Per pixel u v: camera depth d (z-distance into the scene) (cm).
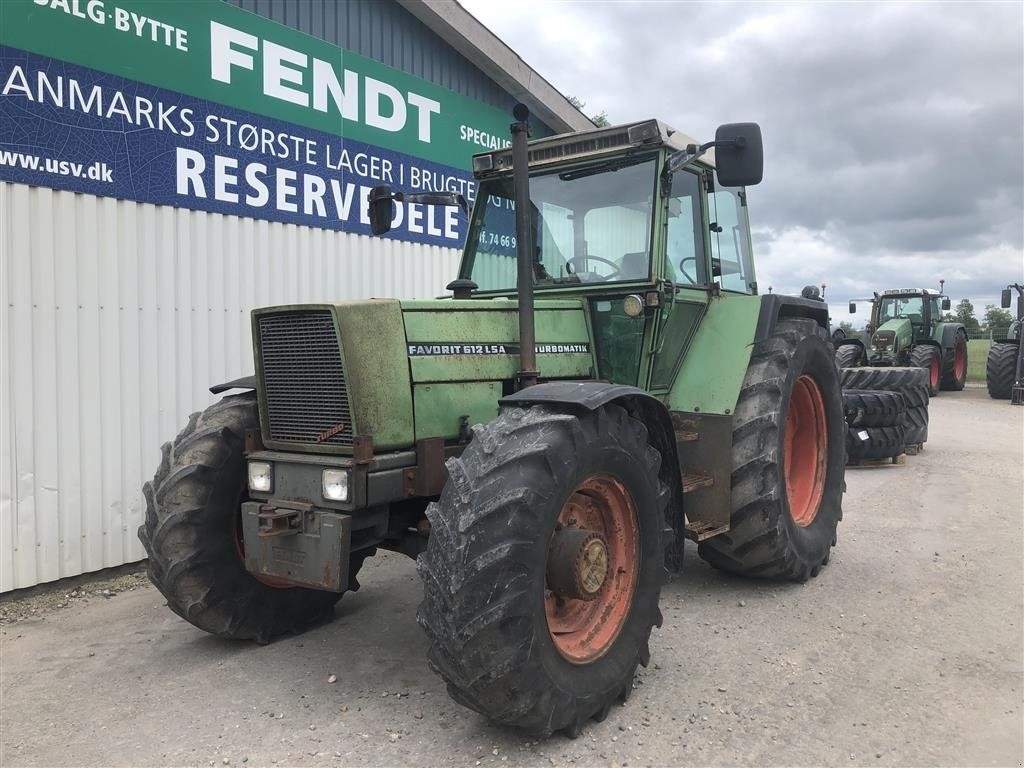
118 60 488
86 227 475
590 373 391
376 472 294
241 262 566
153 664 353
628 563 310
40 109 452
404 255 712
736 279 496
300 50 607
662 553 321
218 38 546
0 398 440
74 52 466
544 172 424
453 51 772
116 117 488
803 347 454
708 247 445
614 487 302
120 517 496
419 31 730
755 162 356
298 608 381
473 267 445
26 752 276
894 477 773
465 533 249
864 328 1878
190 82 529
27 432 452
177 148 523
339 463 288
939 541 533
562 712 264
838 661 339
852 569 473
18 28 442
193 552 339
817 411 493
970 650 350
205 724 293
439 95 750
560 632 289
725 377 417
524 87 838
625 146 389
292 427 317
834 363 504
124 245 495
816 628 379
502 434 270
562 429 271
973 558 491
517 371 350
